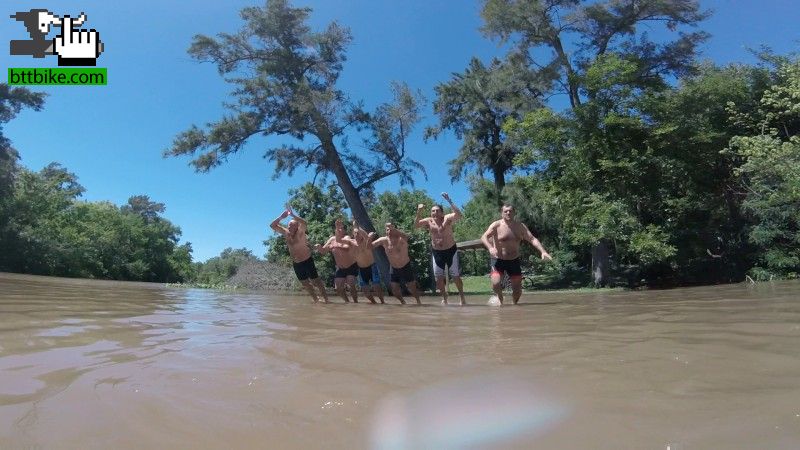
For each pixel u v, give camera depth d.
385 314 6.35
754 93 18.58
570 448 1.58
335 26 23.20
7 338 3.71
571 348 3.21
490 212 30.00
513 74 23.88
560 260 27.31
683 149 19.02
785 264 15.34
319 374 2.63
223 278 31.61
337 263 10.89
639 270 21.64
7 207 32.41
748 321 4.24
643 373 2.46
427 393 2.24
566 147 20.75
